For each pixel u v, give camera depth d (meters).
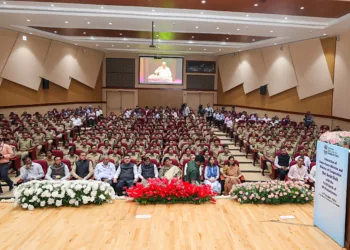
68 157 8.37
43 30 15.09
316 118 15.86
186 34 15.23
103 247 3.26
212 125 20.44
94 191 4.50
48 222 3.90
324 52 14.86
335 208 3.38
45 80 17.81
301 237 3.52
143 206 4.50
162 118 17.69
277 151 10.40
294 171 7.77
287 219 4.05
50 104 18.75
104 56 23.36
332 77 14.66
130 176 7.16
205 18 11.75
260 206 4.54
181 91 24.03
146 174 7.23
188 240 3.44
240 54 21.23
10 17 11.88
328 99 15.10
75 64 20.22
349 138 3.42
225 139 15.68
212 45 18.61
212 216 4.14
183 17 11.69
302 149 10.00
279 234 3.60
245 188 4.79
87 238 3.47
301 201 4.67
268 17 11.71
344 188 3.20
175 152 9.33
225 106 23.48
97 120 19.53
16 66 15.73
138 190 4.62
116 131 12.36
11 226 3.77
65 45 19.02
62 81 19.20
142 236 3.53
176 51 22.08
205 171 7.66
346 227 3.23
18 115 16.38
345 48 13.53
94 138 11.10
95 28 13.91
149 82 23.84
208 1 9.77
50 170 6.99
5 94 15.53
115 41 18.03
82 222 3.91
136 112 20.03
